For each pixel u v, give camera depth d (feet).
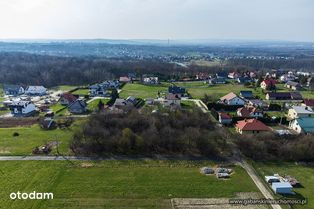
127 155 205.67
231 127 275.39
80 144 216.13
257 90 468.75
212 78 576.20
